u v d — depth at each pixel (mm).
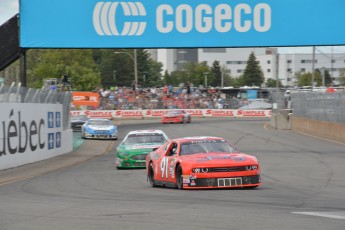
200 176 23828
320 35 44094
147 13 44344
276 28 44156
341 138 62062
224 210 17953
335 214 16750
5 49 45906
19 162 42125
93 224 15914
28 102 44375
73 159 49344
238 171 24016
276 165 38406
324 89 102812
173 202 20359
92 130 72250
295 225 14859
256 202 19953
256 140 64938
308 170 34719
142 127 92562
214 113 132500
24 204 21047
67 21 44688
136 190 25844
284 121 83875
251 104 135750
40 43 44844
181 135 74250
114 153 56125
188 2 44156
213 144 25922
